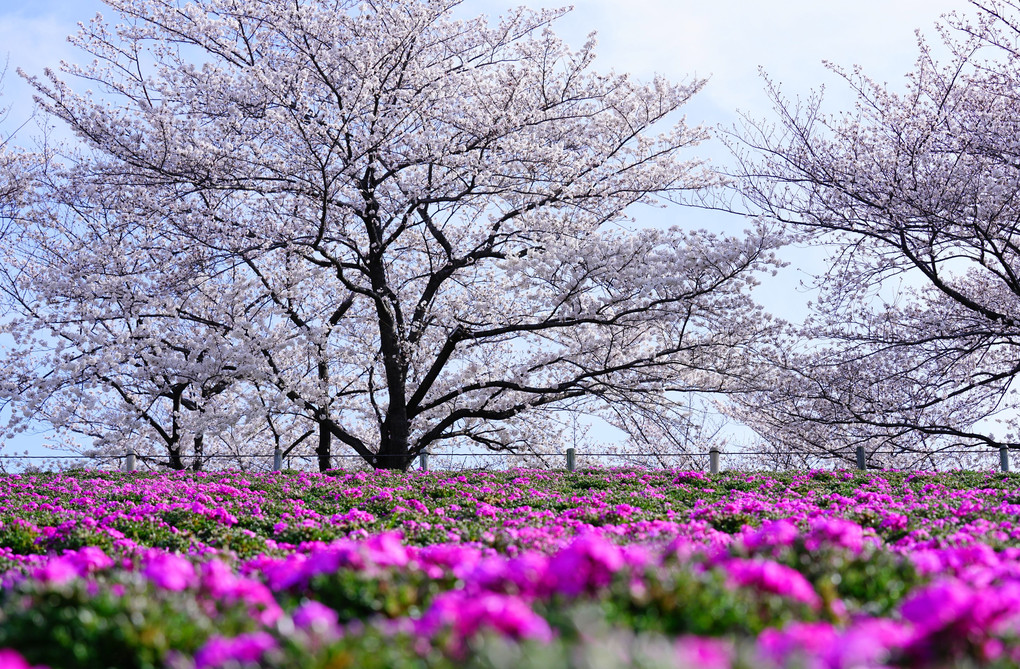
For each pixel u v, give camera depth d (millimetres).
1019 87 19844
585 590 4027
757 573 3994
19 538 9078
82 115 20172
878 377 22250
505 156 21766
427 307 23938
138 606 3830
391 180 22547
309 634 3330
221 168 19781
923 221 20281
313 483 15398
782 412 23859
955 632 3156
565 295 21469
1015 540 6816
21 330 21578
